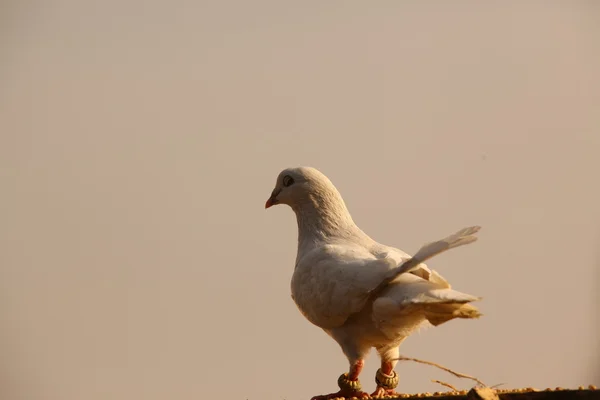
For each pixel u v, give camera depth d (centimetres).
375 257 1438
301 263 1468
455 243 1226
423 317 1303
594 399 1047
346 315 1372
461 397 1120
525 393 1068
